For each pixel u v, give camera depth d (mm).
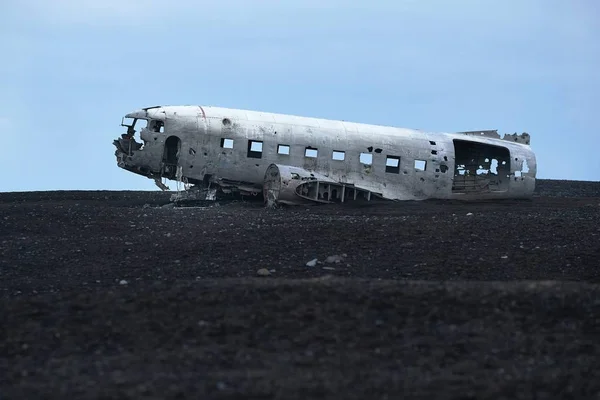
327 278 41125
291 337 31656
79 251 58969
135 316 34156
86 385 26031
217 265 53781
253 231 67000
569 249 61094
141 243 62156
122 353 30094
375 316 33812
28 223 71312
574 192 141875
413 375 27484
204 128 94625
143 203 95562
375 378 27016
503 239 64625
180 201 95188
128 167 95062
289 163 98000
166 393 25047
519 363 29188
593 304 35562
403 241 63219
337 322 33125
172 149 97625
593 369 28359
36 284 47219
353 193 99812
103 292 39281
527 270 54406
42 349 30625
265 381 26469
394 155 103250
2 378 27078
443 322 33469
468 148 117000
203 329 32469
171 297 36312
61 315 34625
